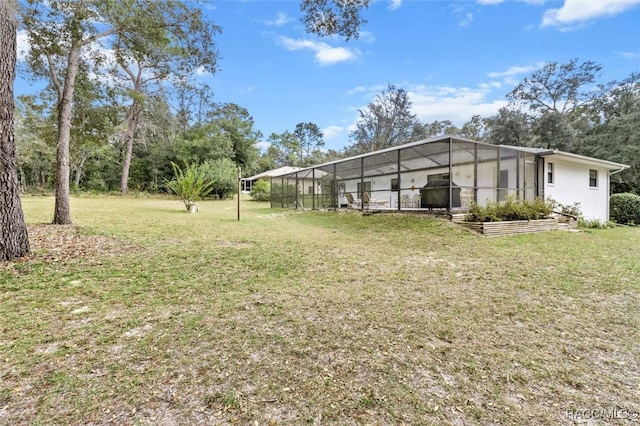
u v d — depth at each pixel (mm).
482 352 2180
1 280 3320
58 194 7438
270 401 1628
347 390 1733
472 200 9719
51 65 7887
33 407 1524
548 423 1506
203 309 2838
